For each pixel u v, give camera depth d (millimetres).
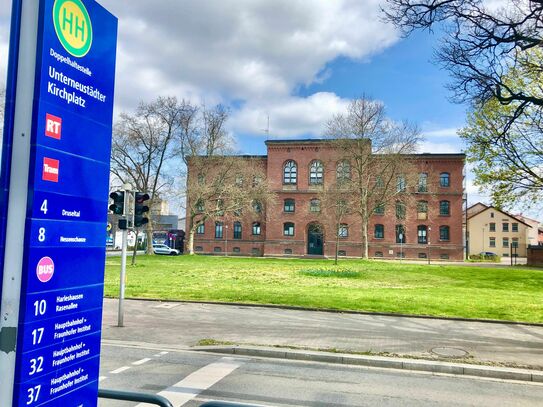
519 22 12203
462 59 13055
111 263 35688
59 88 2574
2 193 2291
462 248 54719
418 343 9844
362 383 7379
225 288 19109
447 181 55688
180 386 6883
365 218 44688
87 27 2830
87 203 2836
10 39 2371
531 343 10086
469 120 22703
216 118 46625
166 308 14055
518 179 23297
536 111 18688
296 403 6316
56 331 2561
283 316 12852
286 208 58125
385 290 19656
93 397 2936
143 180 42719
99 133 2963
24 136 2359
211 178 46875
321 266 35031
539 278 27625
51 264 2508
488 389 7266
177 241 71438
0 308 2262
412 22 12430
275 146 59000
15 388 2289
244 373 7715
